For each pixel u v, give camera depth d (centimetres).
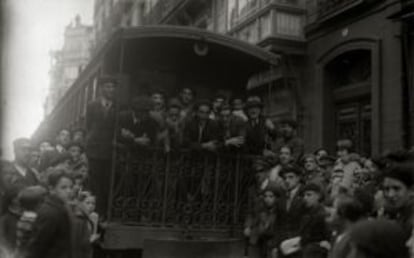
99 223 548
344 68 1334
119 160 573
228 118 681
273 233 538
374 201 446
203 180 607
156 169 588
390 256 126
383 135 1105
